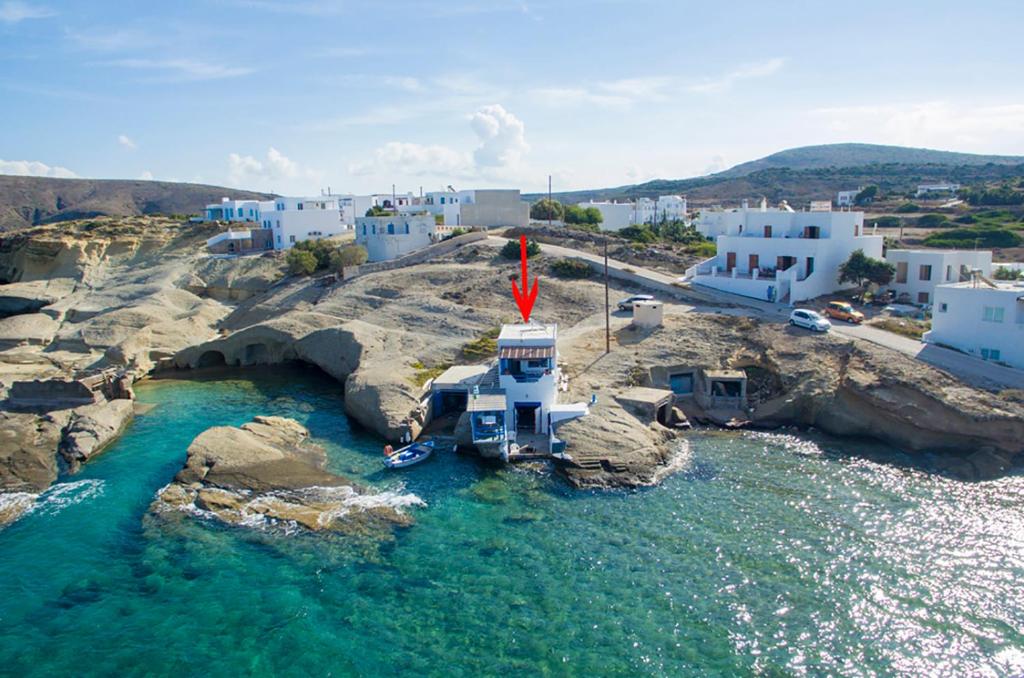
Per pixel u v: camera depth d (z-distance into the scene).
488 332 66.62
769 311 62.00
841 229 67.06
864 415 46.31
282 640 27.33
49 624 28.53
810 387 48.50
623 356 55.84
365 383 53.91
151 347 72.56
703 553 32.75
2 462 43.44
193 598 30.02
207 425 52.81
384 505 37.88
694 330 58.78
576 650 26.41
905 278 65.25
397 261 92.19
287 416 54.66
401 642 27.09
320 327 73.00
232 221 123.56
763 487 39.56
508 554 33.03
